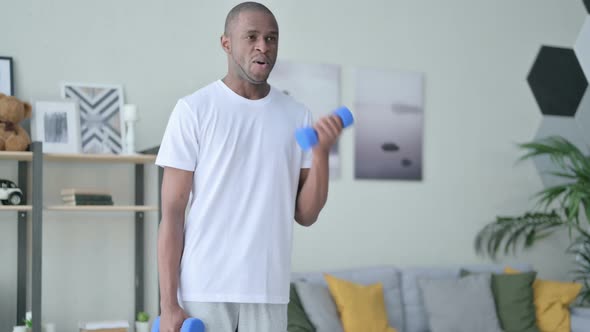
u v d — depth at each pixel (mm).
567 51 7133
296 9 6066
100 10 5457
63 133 5137
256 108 2176
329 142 2111
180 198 2150
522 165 6867
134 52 5531
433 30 6566
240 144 2143
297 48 6051
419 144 6461
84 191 4891
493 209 6730
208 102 2148
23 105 4902
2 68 5160
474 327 5629
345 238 6160
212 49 5754
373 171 6273
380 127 6312
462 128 6645
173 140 2143
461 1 6695
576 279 6836
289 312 5098
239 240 2121
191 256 2129
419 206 6445
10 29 5227
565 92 7094
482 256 6664
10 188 4852
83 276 5348
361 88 6250
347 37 6230
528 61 6949
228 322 2117
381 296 5551
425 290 5719
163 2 5629
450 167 6582
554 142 6590
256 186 2152
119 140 5395
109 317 5398
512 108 6855
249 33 2094
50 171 5266
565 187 6223
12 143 4727
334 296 5375
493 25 6820
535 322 5855
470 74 6699
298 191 2297
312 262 6043
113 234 5445
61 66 5332
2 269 5145
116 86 5453
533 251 6875
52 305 5254
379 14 6355
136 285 5445
